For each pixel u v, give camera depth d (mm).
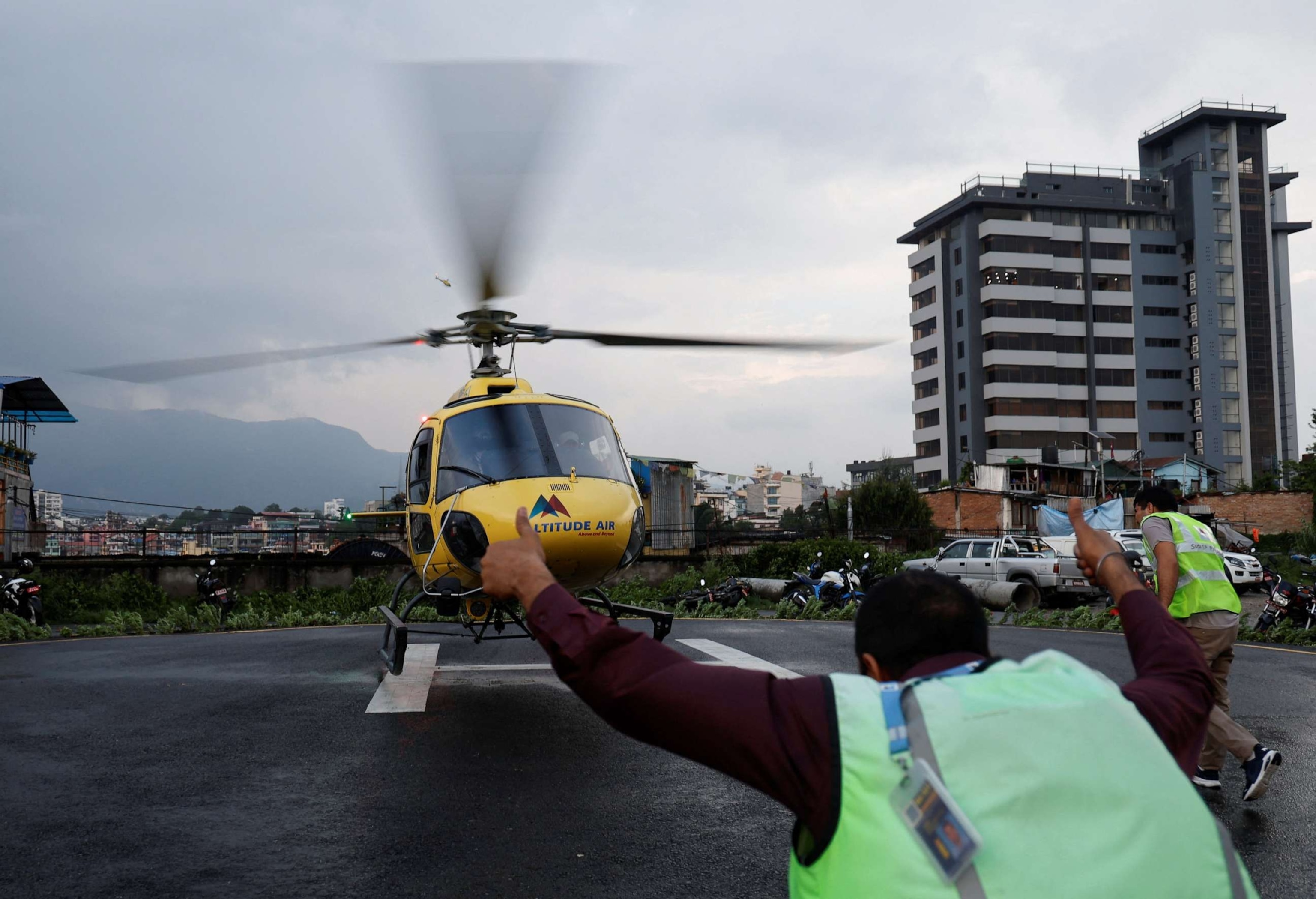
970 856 1257
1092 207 86562
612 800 5066
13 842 4367
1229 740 5035
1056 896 1267
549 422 8375
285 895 3768
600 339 8445
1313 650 11727
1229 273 87500
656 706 1493
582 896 3777
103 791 5199
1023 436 82438
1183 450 86812
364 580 20672
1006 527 46688
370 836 4484
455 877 3975
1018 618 15766
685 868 4102
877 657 1657
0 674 9266
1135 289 87312
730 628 14094
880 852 1312
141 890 3803
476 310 8523
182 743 6305
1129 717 1420
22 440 27703
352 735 6543
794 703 1445
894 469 78938
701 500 119875
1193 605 5391
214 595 18281
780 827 4648
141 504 26719
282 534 23750
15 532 23125
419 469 8789
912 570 1751
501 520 7699
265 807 4926
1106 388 86062
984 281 84438
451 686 8469
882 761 1347
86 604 19266
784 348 7660
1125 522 50719
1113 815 1324
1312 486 49719
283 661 10180
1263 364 87438
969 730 1352
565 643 1587
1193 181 87625
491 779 5469
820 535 33438
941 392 86625
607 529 7840
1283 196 97562
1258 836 4508
